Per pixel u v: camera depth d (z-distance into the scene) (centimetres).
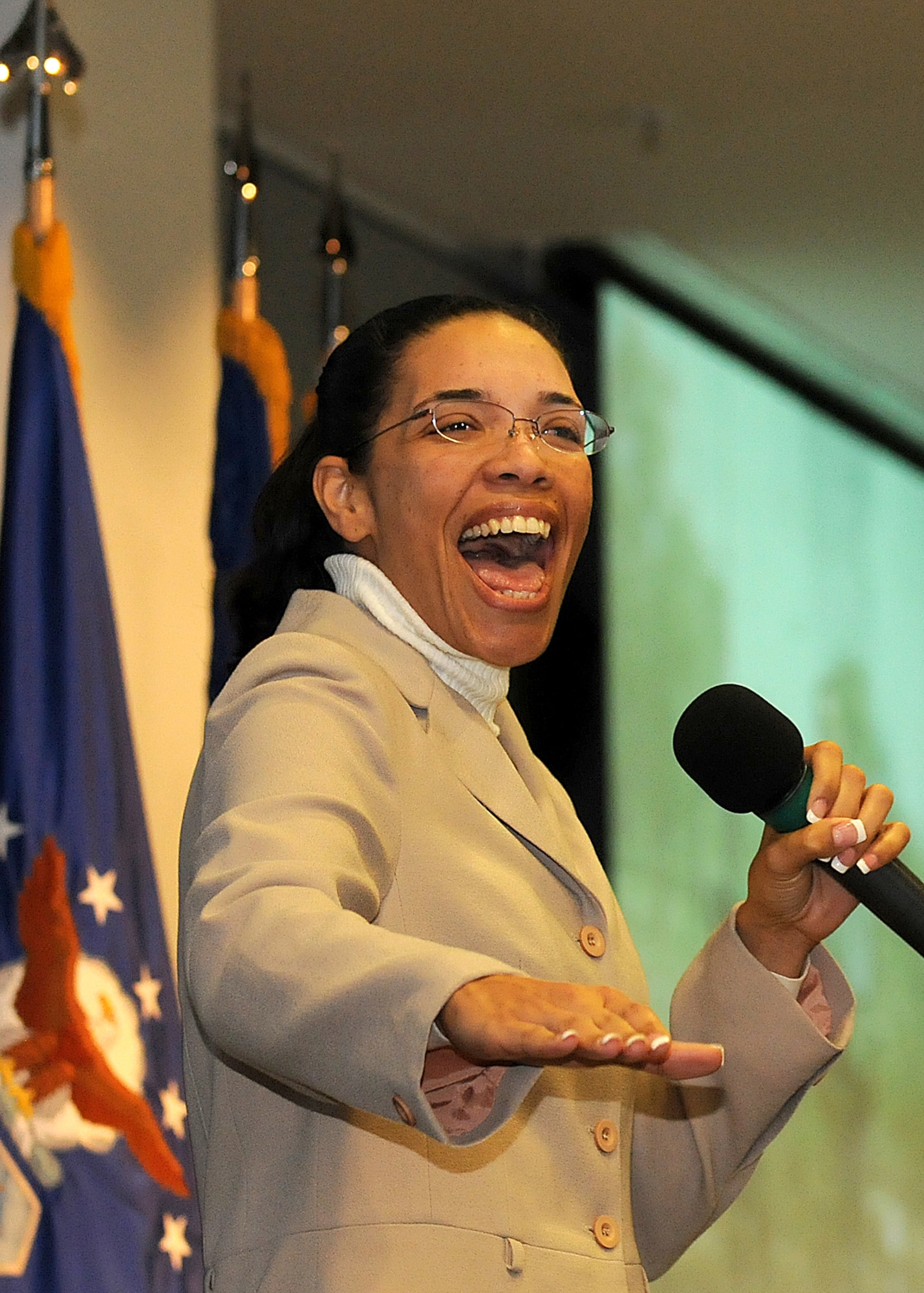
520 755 638
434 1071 512
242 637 673
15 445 1028
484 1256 501
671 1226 625
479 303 652
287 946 416
